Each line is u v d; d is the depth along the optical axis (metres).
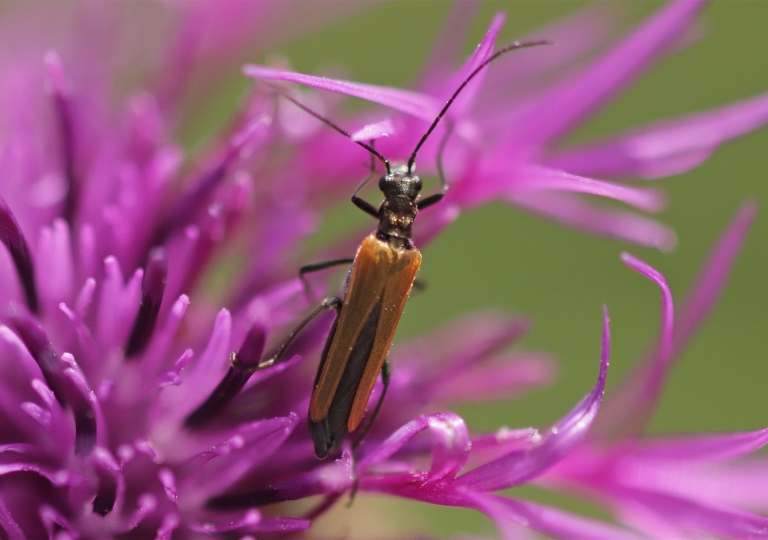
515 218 0.13
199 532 0.09
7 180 0.10
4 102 0.10
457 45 0.10
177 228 0.10
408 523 0.10
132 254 0.10
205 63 0.11
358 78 0.13
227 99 0.12
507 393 0.10
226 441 0.09
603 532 0.09
